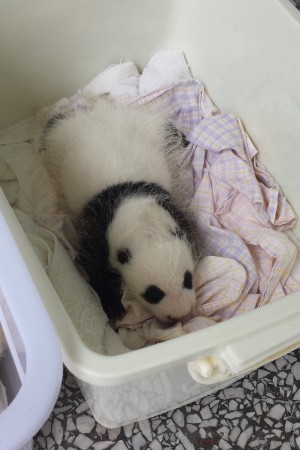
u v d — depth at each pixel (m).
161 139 0.75
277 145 0.74
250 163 0.75
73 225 0.71
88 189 0.68
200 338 0.49
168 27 0.80
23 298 0.46
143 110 0.79
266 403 0.70
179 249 0.65
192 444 0.68
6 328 0.48
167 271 0.64
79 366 0.48
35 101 0.78
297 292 0.52
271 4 0.69
